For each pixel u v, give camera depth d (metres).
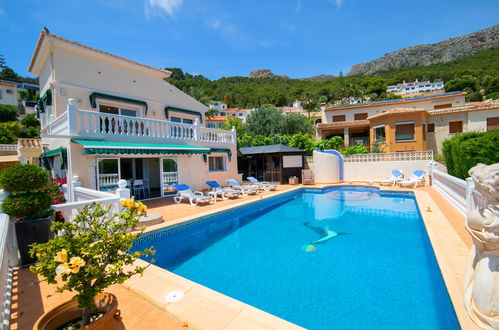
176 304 4.29
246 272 6.82
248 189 19.75
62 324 3.10
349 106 43.97
